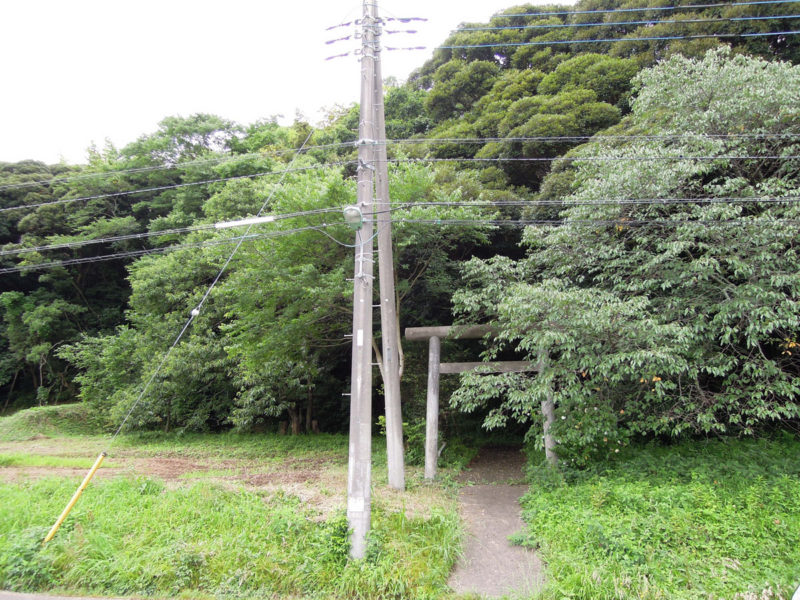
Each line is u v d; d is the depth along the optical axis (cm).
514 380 927
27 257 2317
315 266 1210
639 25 1586
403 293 1309
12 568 619
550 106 1468
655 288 910
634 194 886
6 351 2564
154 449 1515
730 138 891
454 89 1948
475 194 1362
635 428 895
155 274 1836
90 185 2434
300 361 1465
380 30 879
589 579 569
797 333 855
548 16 1944
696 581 563
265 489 898
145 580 604
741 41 1320
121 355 1845
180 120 2483
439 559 654
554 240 963
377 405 1823
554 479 899
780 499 694
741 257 827
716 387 982
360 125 801
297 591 595
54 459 1255
